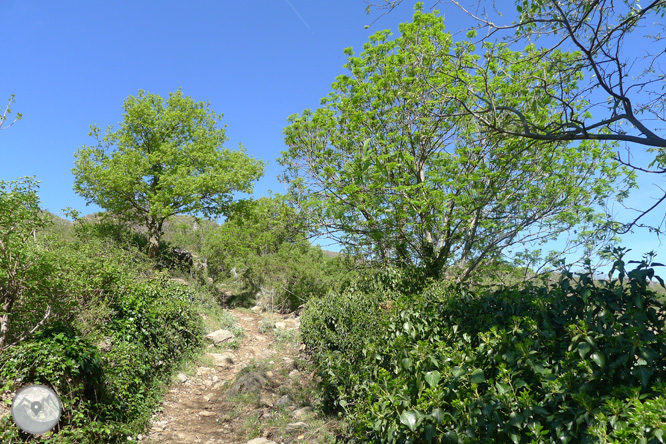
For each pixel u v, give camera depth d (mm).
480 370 2662
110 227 17484
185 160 19328
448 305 4230
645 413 1776
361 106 8461
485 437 2465
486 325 3611
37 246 5281
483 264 9156
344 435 4617
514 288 3965
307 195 9453
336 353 6465
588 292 2820
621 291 2693
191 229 23203
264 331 13148
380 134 8094
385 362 4398
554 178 8039
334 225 8953
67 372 4621
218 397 7281
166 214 17328
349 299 8641
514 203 8625
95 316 6172
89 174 17281
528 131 3156
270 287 17938
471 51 6129
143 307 7652
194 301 12789
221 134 21953
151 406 6305
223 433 5711
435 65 7027
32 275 4781
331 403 5633
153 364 7352
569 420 2227
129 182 17516
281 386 7352
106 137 19000
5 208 4629
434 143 8648
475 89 5875
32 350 4461
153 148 19859
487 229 8867
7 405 4078
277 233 9992
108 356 5465
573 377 2367
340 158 8977
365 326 6492
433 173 7543
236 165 19531
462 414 2574
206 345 10117
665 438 1670
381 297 7828
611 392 2201
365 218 9078
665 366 2309
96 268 6941
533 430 2268
